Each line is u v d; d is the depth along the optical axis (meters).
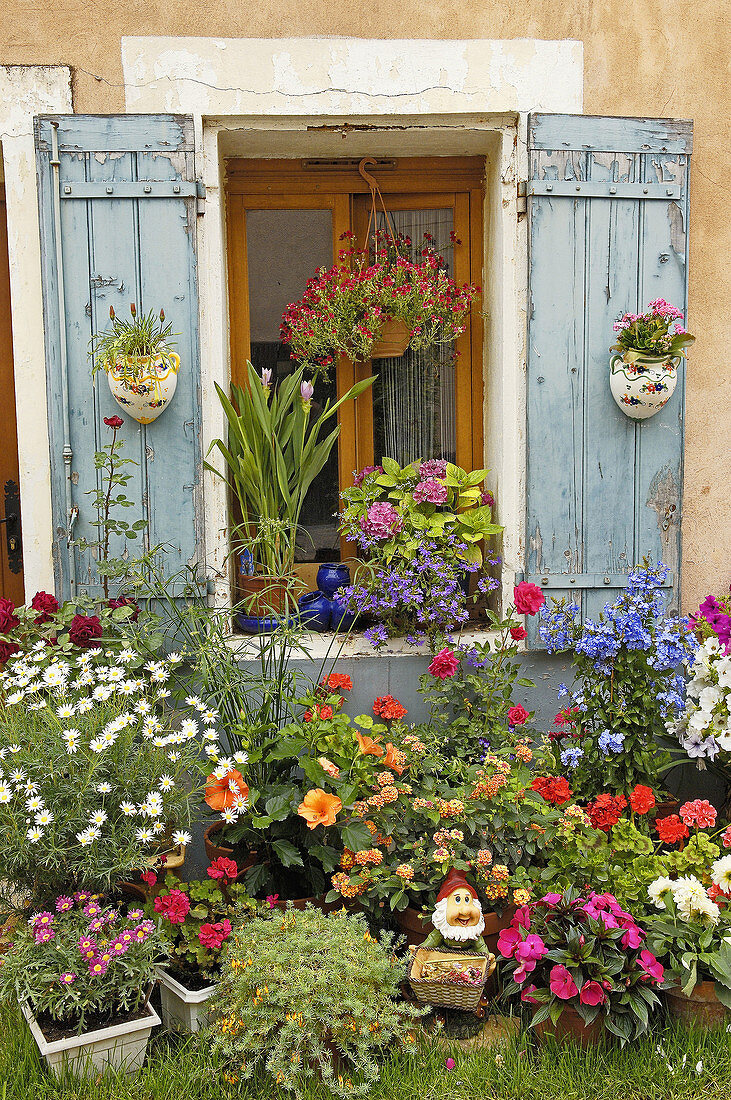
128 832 2.30
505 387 3.21
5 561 3.73
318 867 2.68
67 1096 2.06
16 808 2.25
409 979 2.33
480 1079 2.12
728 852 2.61
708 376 3.35
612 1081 2.11
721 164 3.29
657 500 3.22
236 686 2.80
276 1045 2.04
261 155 3.35
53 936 2.19
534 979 2.29
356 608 3.19
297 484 3.29
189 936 2.40
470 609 3.47
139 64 3.02
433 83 3.09
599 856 2.46
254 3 3.04
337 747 2.67
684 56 3.22
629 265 3.16
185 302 3.01
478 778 2.58
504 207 3.17
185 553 3.07
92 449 3.03
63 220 2.97
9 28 3.00
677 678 2.83
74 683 2.55
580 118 3.10
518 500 3.25
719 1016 2.26
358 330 3.26
